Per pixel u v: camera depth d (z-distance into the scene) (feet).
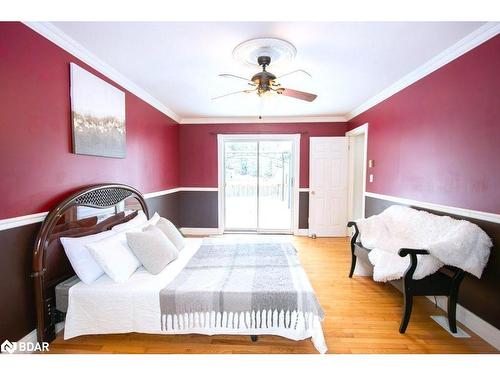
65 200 6.50
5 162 5.25
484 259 6.21
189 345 6.26
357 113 14.64
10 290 5.43
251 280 6.56
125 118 9.95
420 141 9.04
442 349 6.15
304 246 14.51
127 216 9.52
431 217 7.84
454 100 7.45
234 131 17.11
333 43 6.98
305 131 16.72
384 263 7.61
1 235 5.24
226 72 9.11
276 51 7.34
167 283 6.39
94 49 7.34
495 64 6.16
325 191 16.42
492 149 6.27
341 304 8.26
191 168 17.42
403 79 9.68
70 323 5.96
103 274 6.80
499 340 6.11
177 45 7.11
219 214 17.52
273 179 18.10
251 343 6.32
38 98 6.01
